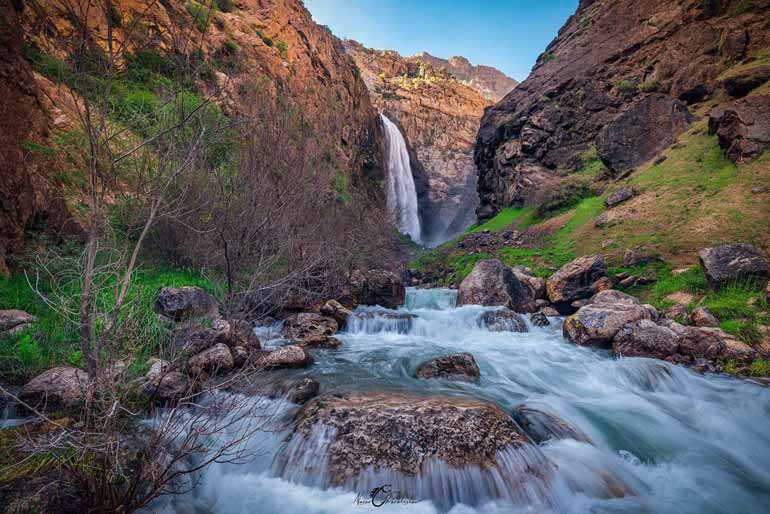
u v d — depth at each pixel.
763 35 24.34
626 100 29.25
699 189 15.79
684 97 25.88
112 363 2.97
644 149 22.97
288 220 8.25
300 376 6.13
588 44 36.53
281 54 33.12
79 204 6.46
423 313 11.35
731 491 4.26
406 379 6.29
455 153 79.19
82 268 3.63
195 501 3.51
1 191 6.51
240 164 7.61
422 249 33.62
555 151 30.42
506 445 4.08
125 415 3.73
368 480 3.74
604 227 17.34
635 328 8.20
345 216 11.89
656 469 4.55
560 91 32.88
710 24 27.00
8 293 5.75
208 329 6.16
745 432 5.41
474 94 92.19
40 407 3.77
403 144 65.06
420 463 3.82
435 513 3.55
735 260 9.37
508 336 9.95
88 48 2.71
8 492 2.65
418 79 88.62
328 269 11.05
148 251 8.86
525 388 6.41
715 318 8.46
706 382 6.70
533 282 13.38
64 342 4.78
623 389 6.63
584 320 9.05
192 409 4.38
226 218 7.23
